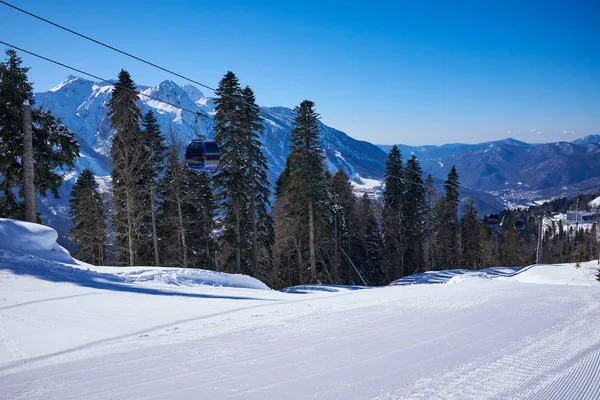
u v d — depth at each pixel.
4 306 9.26
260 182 33.53
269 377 4.61
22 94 23.77
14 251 15.02
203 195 35.62
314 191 34.56
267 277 37.59
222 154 30.34
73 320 8.17
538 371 4.52
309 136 34.28
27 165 19.00
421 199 49.75
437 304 9.13
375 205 53.25
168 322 8.02
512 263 68.94
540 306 8.66
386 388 4.15
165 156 30.62
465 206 61.28
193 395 4.15
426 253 55.47
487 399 3.79
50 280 12.50
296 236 38.47
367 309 8.72
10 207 24.83
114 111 26.80
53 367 5.34
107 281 13.41
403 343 5.86
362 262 51.47
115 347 6.25
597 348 5.38
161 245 34.56
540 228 37.56
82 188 35.00
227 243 32.91
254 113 31.34
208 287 14.12
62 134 25.47
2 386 4.64
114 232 30.09
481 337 6.09
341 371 4.73
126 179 26.09
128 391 4.34
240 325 7.51
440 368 4.71
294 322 7.60
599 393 3.87
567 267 34.12
